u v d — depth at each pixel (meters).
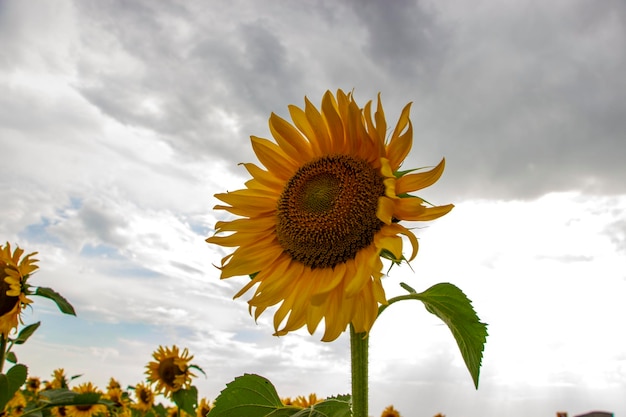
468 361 0.58
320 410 0.54
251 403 0.61
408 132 0.55
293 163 0.69
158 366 1.72
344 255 0.59
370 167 0.61
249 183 0.71
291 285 0.61
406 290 0.59
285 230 0.64
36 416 1.01
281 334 0.57
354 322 0.52
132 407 1.96
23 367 0.86
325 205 0.61
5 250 0.97
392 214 0.54
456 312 0.57
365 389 0.54
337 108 0.64
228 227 0.67
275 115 0.68
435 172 0.54
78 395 1.04
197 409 1.75
